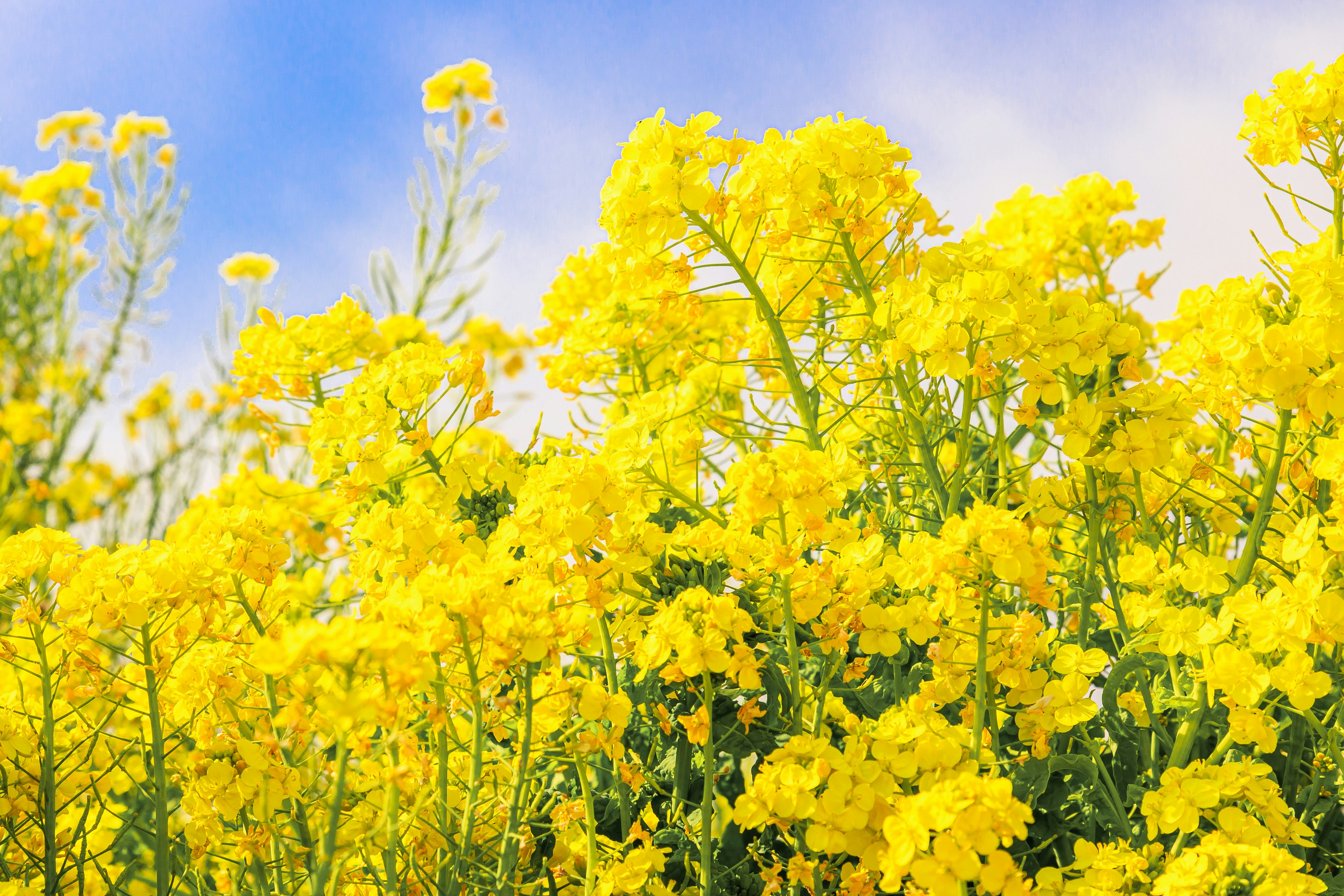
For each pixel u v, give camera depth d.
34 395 2.23
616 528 1.08
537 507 1.07
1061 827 1.10
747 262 1.19
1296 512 1.14
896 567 1.06
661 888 1.07
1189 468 1.15
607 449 1.14
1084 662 1.07
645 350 1.34
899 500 1.23
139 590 1.07
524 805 1.09
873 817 1.03
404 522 1.08
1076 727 1.11
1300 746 1.10
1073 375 1.13
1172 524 1.17
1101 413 1.09
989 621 1.07
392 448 1.13
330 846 0.99
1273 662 1.07
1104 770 1.07
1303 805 1.10
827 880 1.07
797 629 1.09
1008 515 1.04
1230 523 1.16
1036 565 1.04
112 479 2.18
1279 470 1.08
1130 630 1.11
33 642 1.16
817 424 1.18
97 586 1.07
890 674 1.16
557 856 1.12
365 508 1.18
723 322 1.35
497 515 1.19
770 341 1.24
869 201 1.15
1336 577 1.08
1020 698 1.08
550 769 1.08
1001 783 0.99
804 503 1.05
